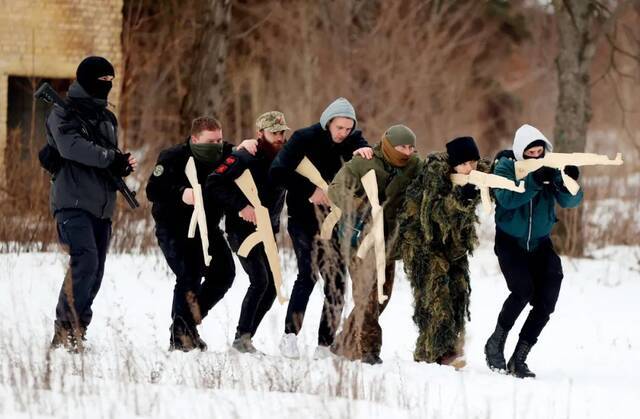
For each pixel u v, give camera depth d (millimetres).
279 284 18266
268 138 18641
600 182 50750
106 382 15141
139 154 47469
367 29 63938
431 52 64062
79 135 17875
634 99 78625
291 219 18516
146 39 54281
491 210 17422
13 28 42250
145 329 21531
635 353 21172
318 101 58812
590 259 35281
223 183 18281
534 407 15531
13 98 44219
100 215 18281
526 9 81625
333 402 14391
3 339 16781
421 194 17672
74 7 43094
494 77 75938
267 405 14125
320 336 18078
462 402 15445
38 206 30234
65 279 17719
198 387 15219
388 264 18078
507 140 77375
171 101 53438
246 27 60531
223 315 23188
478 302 26969
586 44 36812
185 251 18547
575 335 23094
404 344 21500
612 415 15422
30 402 13625
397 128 17656
